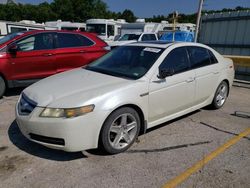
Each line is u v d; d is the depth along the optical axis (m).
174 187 2.81
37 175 2.97
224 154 3.53
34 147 3.60
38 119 3.09
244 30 10.30
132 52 4.32
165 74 3.81
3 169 3.08
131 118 3.54
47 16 63.47
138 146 3.69
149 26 17.86
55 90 3.38
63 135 3.02
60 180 2.89
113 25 18.56
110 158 3.35
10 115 4.80
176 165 3.23
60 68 6.46
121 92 3.35
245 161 3.36
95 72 4.07
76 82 3.62
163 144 3.77
